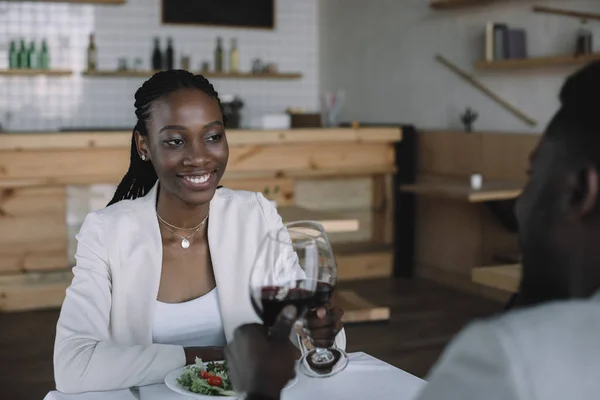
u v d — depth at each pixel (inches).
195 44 265.0
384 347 148.4
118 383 52.7
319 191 215.9
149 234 61.2
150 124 59.9
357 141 207.8
